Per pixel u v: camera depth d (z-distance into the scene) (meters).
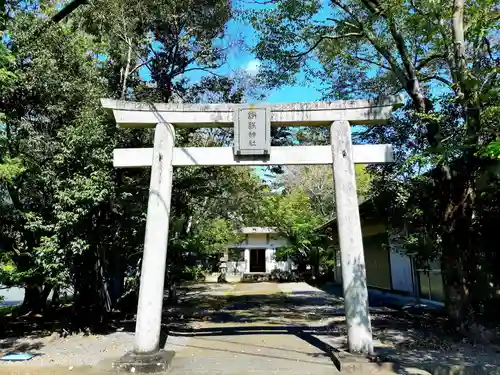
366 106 6.76
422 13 7.68
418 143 9.33
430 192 8.71
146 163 6.80
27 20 8.05
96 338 8.03
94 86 8.37
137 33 9.91
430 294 12.19
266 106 6.78
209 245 20.66
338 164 6.59
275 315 11.14
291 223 23.55
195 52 10.38
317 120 6.80
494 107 6.20
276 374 5.53
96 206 7.82
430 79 9.91
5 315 10.45
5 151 7.09
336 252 22.86
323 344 7.31
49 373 5.66
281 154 6.75
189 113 6.86
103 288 9.52
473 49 8.38
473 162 7.39
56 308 10.91
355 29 9.56
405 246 10.29
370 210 12.48
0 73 6.46
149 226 6.41
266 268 29.06
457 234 7.59
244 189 13.51
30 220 7.72
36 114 8.45
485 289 8.32
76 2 9.10
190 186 10.49
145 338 6.04
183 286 22.20
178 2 9.62
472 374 5.51
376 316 9.99
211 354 6.67
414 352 6.48
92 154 7.46
